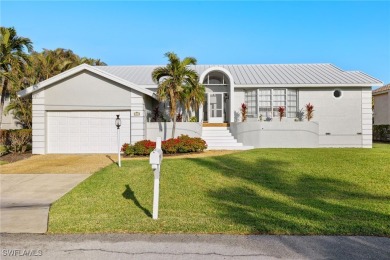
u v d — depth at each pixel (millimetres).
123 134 16188
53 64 26891
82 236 5008
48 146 16312
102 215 6172
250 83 19453
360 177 9359
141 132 16078
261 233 5047
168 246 4570
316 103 19641
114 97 16125
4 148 15945
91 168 11805
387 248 4434
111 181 9109
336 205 6730
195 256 4238
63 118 16375
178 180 9172
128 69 23766
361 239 4758
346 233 4980
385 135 26562
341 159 12031
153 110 19281
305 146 17375
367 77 19828
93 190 8242
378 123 29469
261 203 6977
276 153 13641
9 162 13734
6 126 23484
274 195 7711
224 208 6605
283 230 5121
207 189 8320
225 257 4199
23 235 5133
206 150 16109
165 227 5336
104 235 5031
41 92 16141
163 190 8203
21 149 16734
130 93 16109
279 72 22031
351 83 19062
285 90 19609
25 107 22609
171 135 17141
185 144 14641
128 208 6668
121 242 4734
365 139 19422
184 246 4562
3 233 5246
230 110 19344
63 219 5941
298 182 8977
